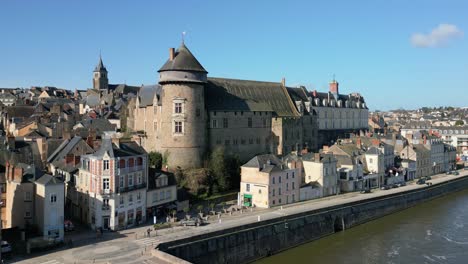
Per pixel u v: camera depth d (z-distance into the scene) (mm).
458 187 120625
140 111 100188
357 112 164000
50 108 145625
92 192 64125
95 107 165000
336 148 108250
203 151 90875
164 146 88312
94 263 48844
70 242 55750
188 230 62344
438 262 60781
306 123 120688
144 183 68750
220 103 97125
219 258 59219
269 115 106688
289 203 83688
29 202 60188
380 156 108312
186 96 87312
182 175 84438
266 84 118000
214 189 87062
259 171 80375
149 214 70312
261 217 70062
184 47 90562
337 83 157500
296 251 67375
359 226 81938
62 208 58125
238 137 98875
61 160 78750
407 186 108062
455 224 81812
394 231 77500
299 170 86688
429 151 133000
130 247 54469
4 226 62812
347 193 96125
